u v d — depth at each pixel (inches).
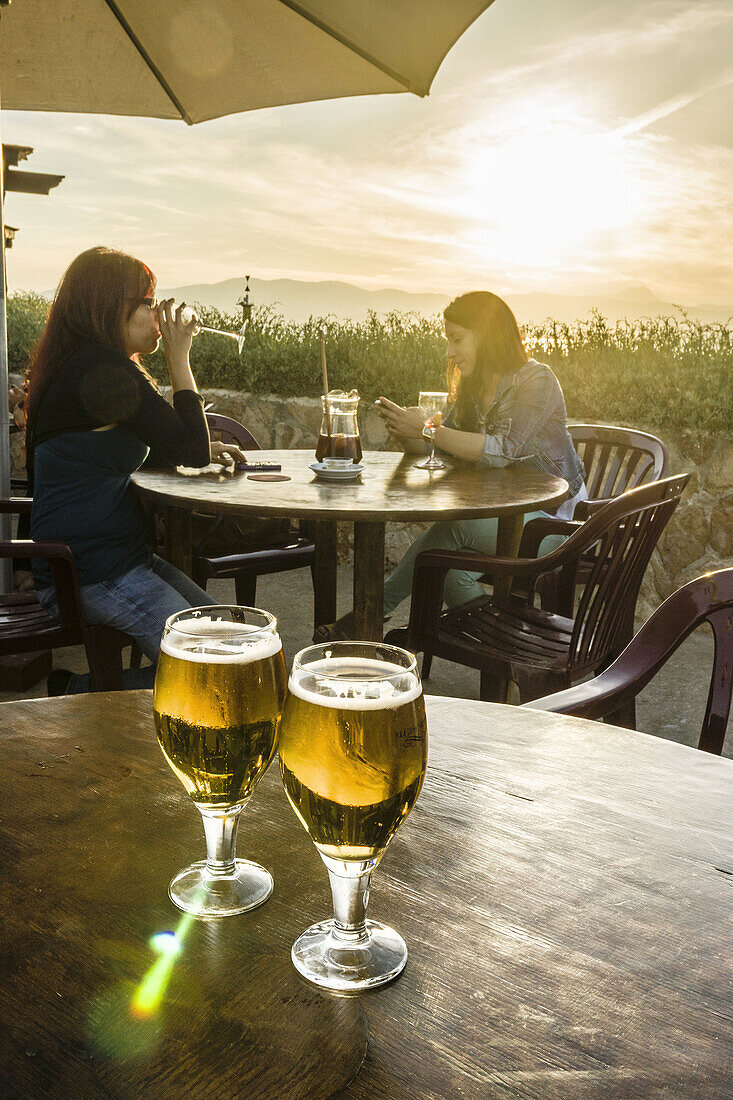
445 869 29.4
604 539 96.9
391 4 113.3
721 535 180.2
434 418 130.9
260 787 35.5
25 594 116.0
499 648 104.9
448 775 36.5
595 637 101.3
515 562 101.2
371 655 24.7
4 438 148.9
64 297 103.3
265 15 121.4
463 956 24.9
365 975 23.5
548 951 25.2
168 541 124.2
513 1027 22.2
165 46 128.9
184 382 110.4
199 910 26.4
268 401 225.6
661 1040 21.9
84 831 31.2
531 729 41.6
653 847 31.0
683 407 184.7
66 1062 20.7
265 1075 20.5
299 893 27.7
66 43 129.2
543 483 117.6
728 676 55.4
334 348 222.5
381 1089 20.1
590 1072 20.8
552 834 31.8
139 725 40.6
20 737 39.1
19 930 25.6
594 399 195.8
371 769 22.4
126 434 104.3
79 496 100.4
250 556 137.6
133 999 22.8
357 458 122.3
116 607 101.4
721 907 27.5
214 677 25.3
